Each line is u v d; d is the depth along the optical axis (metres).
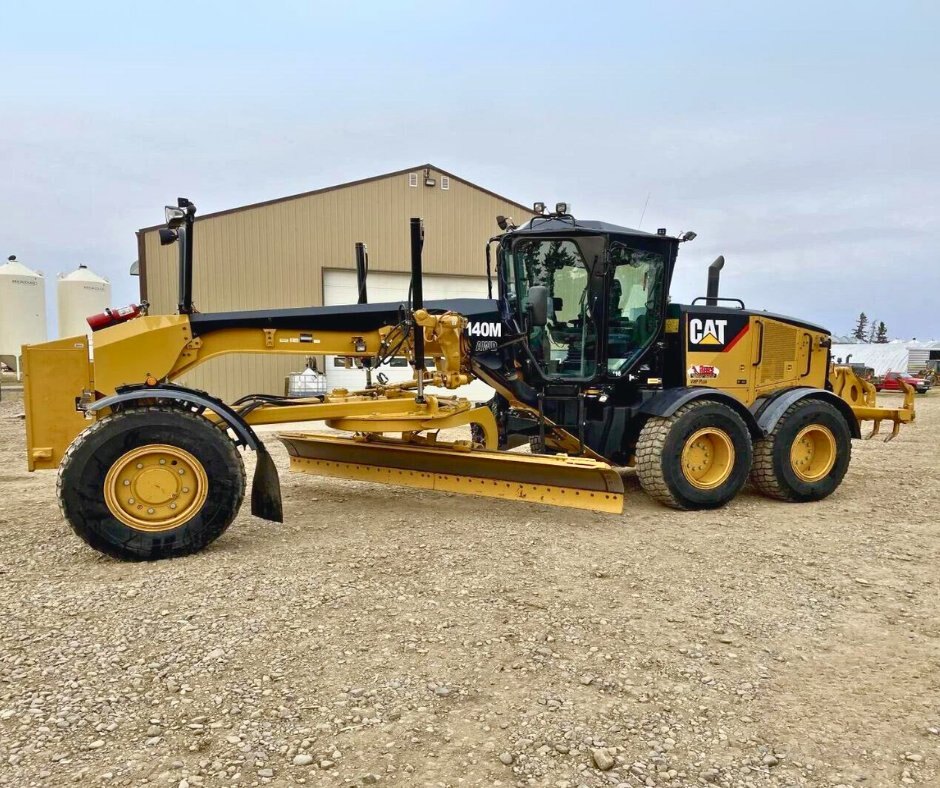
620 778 2.19
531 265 5.88
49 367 4.59
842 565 4.36
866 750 2.38
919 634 3.33
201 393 4.47
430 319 5.25
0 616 3.34
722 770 2.25
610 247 5.78
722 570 4.23
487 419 5.81
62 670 2.80
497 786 2.14
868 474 7.93
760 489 6.38
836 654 3.11
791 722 2.54
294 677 2.79
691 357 6.29
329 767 2.21
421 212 16.94
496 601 3.65
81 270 23.39
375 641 3.13
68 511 4.08
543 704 2.62
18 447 9.55
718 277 7.08
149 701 2.58
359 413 5.30
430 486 5.77
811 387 6.66
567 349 5.92
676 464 5.67
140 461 4.23
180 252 5.17
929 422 14.73
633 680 2.82
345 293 16.23
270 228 15.34
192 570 4.05
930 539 5.00
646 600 3.71
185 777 2.14
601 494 5.01
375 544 4.66
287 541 4.71
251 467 7.93
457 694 2.68
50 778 2.12
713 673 2.90
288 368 15.45
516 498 5.34
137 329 4.83
